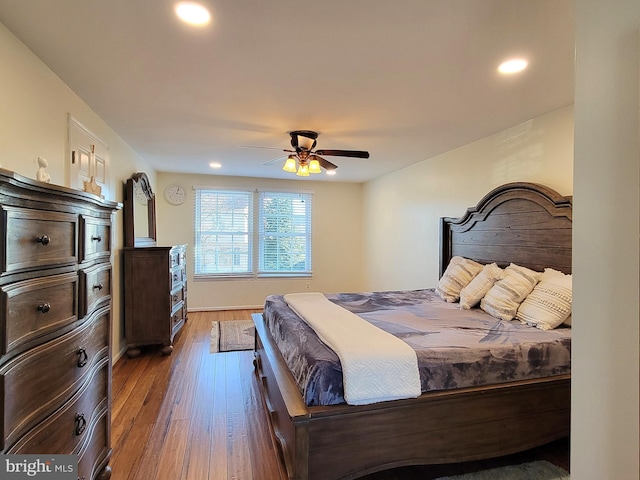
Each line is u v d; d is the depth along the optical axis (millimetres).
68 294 1317
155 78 2133
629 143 708
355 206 6500
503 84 2182
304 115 2775
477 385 1770
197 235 5754
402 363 1666
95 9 1460
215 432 2197
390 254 5371
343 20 1522
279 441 1791
